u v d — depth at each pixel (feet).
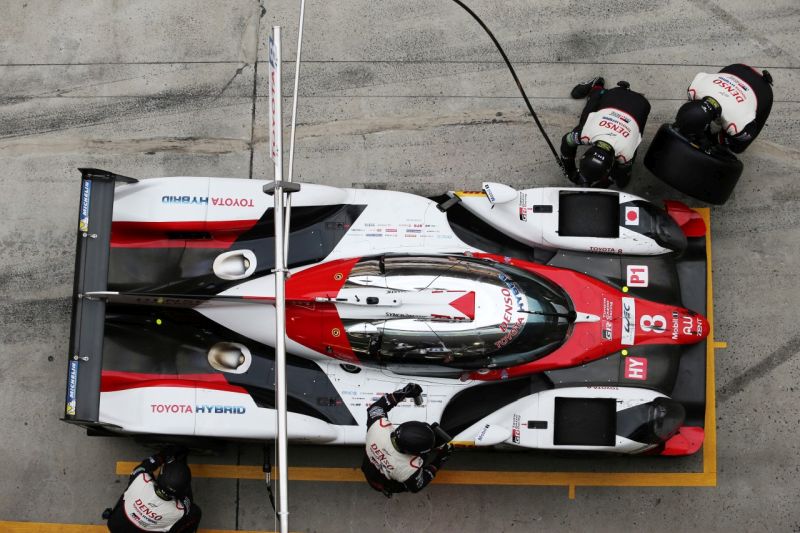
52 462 47.60
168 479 39.75
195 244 42.50
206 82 51.01
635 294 42.78
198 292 41.63
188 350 42.11
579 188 43.47
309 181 50.08
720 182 43.70
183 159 50.31
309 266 41.81
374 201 43.34
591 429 41.78
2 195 50.03
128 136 50.60
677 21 50.98
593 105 43.83
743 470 47.09
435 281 40.14
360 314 40.01
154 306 41.73
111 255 42.11
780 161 49.60
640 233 42.45
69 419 37.68
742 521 46.75
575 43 50.98
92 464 47.52
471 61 50.98
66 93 51.01
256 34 51.37
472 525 46.91
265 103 50.70
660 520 46.85
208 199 41.63
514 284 40.78
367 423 39.73
